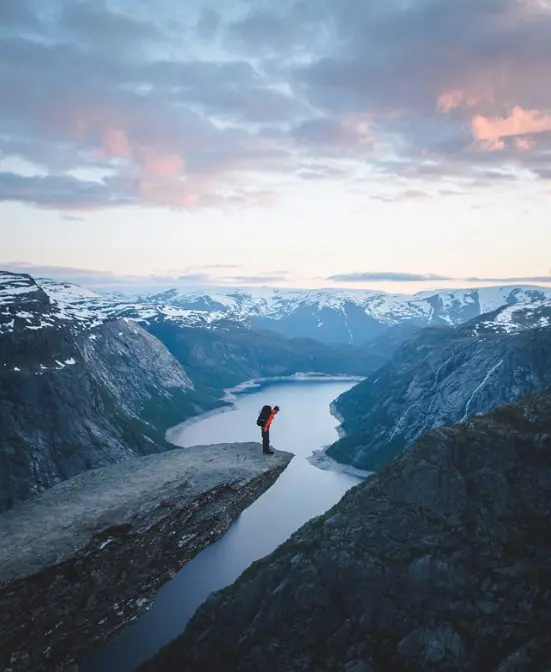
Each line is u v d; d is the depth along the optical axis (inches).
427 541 2196.1
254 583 2411.4
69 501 983.0
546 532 2134.6
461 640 1930.4
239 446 1254.3
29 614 850.8
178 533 1002.7
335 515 2532.0
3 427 5044.3
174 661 2336.4
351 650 2033.7
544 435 2379.4
